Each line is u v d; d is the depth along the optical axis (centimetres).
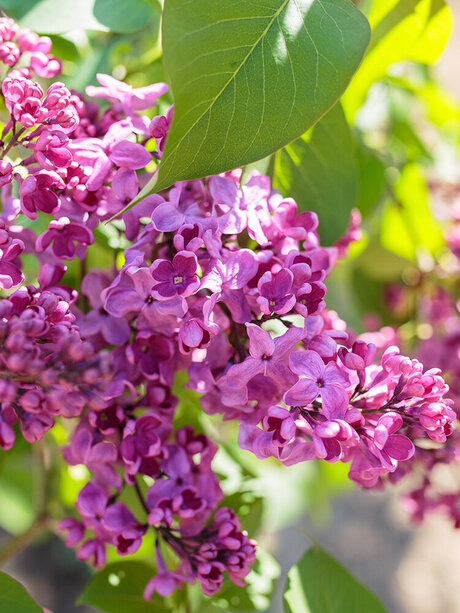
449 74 99
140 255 39
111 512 41
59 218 40
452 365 54
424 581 108
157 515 40
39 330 36
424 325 57
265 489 55
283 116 39
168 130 39
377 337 55
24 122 39
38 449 54
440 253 59
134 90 41
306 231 41
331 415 38
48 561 109
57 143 39
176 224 39
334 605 45
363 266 61
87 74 51
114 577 46
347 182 46
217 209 40
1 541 103
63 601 106
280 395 40
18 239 39
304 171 46
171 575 42
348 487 72
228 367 41
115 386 40
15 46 42
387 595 106
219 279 39
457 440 43
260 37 39
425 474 49
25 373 36
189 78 38
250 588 48
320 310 39
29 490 70
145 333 40
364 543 110
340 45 40
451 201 63
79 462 42
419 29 50
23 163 40
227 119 39
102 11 48
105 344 42
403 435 38
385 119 62
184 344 39
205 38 39
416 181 60
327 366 39
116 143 40
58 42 51
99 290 42
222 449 54
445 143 66
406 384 39
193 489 41
